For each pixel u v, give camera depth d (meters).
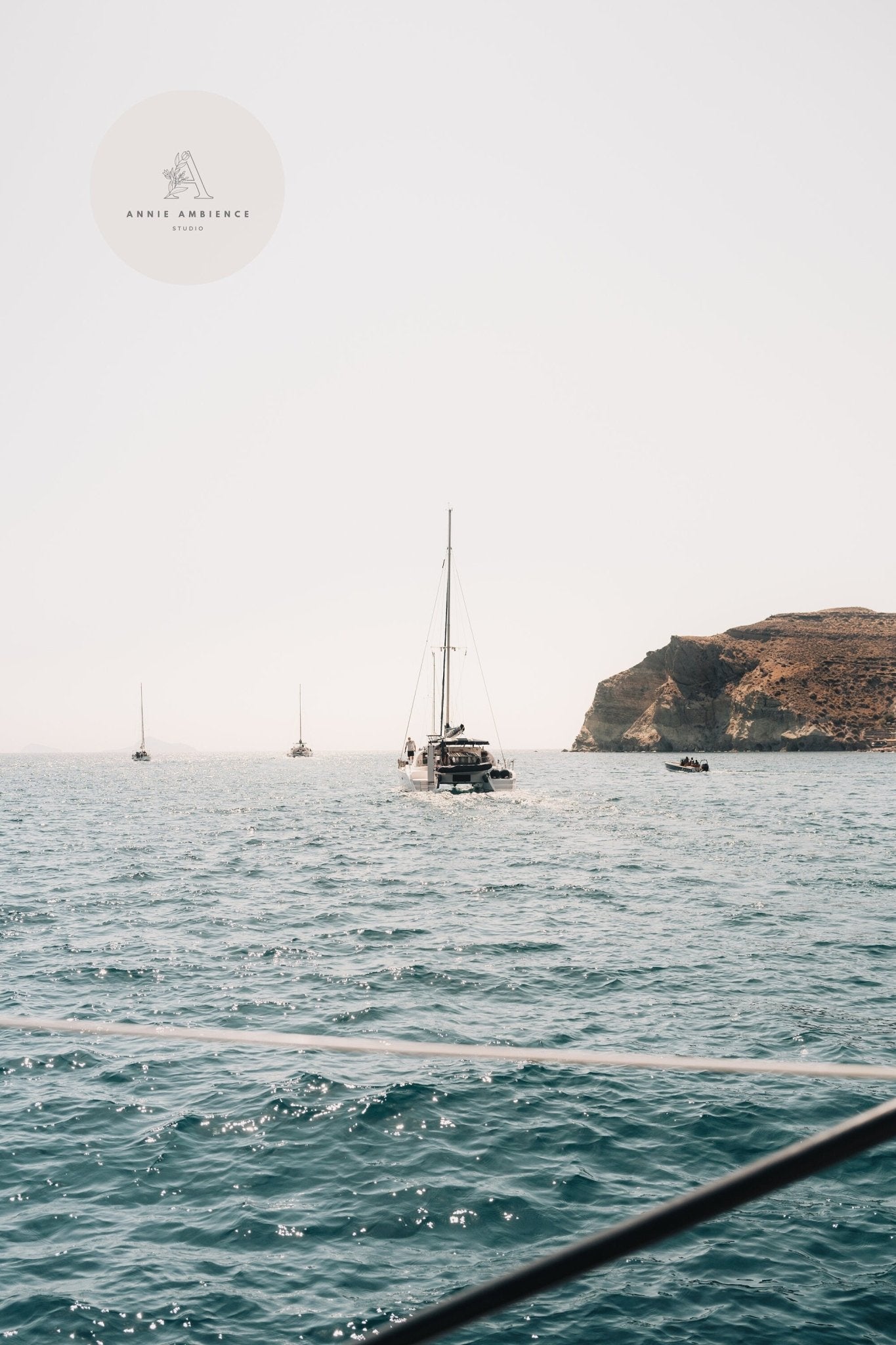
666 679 193.88
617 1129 11.24
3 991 17.70
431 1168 10.31
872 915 24.41
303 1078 12.98
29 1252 8.73
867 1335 7.48
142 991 17.64
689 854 38.62
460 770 68.69
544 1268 1.18
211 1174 10.21
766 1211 9.38
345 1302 8.01
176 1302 7.98
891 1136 1.19
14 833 50.06
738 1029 14.97
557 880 31.66
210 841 45.16
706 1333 7.59
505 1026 15.29
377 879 32.06
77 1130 11.33
